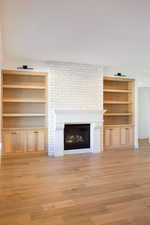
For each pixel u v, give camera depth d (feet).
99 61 16.53
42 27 9.52
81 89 17.61
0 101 14.94
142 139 25.22
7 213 7.30
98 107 18.25
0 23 8.77
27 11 7.88
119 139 19.45
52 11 7.89
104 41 11.51
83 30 9.91
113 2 7.21
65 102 17.11
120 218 6.97
